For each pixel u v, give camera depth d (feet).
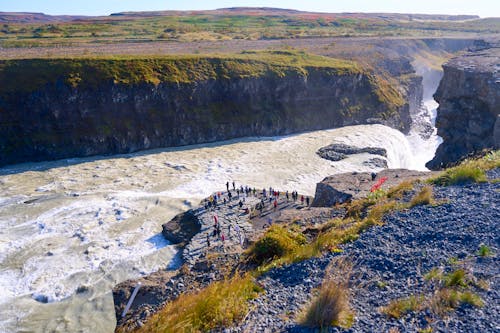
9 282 94.94
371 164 192.54
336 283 37.17
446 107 179.32
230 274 57.47
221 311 35.40
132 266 100.32
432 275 35.19
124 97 206.49
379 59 343.46
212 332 33.27
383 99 281.95
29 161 187.62
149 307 61.67
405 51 402.11
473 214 46.52
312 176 177.47
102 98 202.49
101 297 88.17
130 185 160.15
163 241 113.91
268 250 58.65
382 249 42.68
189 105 223.10
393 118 280.31
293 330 30.68
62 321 81.30
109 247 110.52
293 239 61.21
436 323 28.66
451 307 30.30
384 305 32.42
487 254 37.22
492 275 33.86
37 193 150.20
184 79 223.71
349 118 265.13
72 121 197.26
